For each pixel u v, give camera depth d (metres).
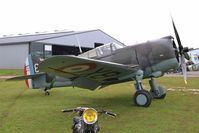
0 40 39.81
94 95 11.17
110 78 8.80
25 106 8.80
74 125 3.87
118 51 9.50
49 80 10.90
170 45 9.07
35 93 11.98
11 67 35.78
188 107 8.40
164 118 7.02
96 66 7.49
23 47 35.03
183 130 5.96
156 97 9.98
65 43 38.59
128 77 8.85
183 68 9.61
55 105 8.95
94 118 3.56
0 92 12.48
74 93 11.80
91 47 41.81
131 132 5.85
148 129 6.05
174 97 10.39
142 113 7.62
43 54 35.72
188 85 14.79
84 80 8.78
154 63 9.13
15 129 6.16
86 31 41.16
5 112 7.90
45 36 39.31
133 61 9.27
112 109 8.19
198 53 30.84
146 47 9.20
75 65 7.12
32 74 11.57
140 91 8.52
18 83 16.77
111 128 6.18
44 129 6.16
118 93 11.62
